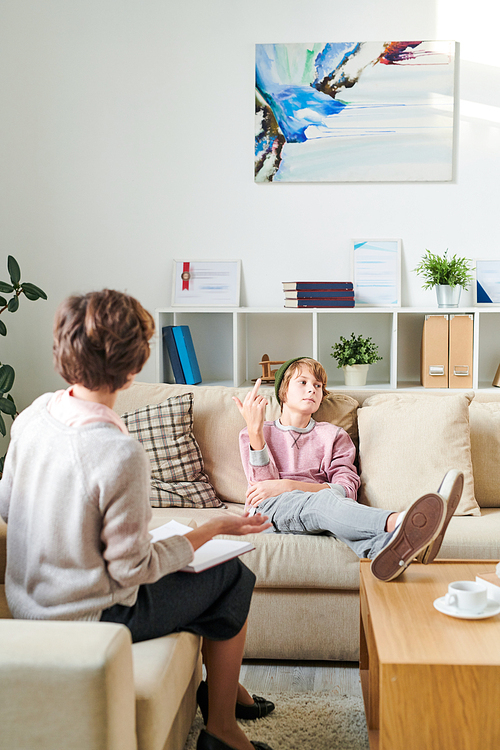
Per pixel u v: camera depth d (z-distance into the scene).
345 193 3.17
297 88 3.13
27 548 1.14
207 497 2.23
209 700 1.39
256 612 1.89
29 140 3.25
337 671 1.86
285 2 3.10
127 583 1.10
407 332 3.21
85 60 3.20
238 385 3.08
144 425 2.28
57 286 3.31
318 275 3.21
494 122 3.08
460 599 1.32
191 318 3.31
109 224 3.27
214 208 3.22
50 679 0.90
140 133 3.21
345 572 1.83
